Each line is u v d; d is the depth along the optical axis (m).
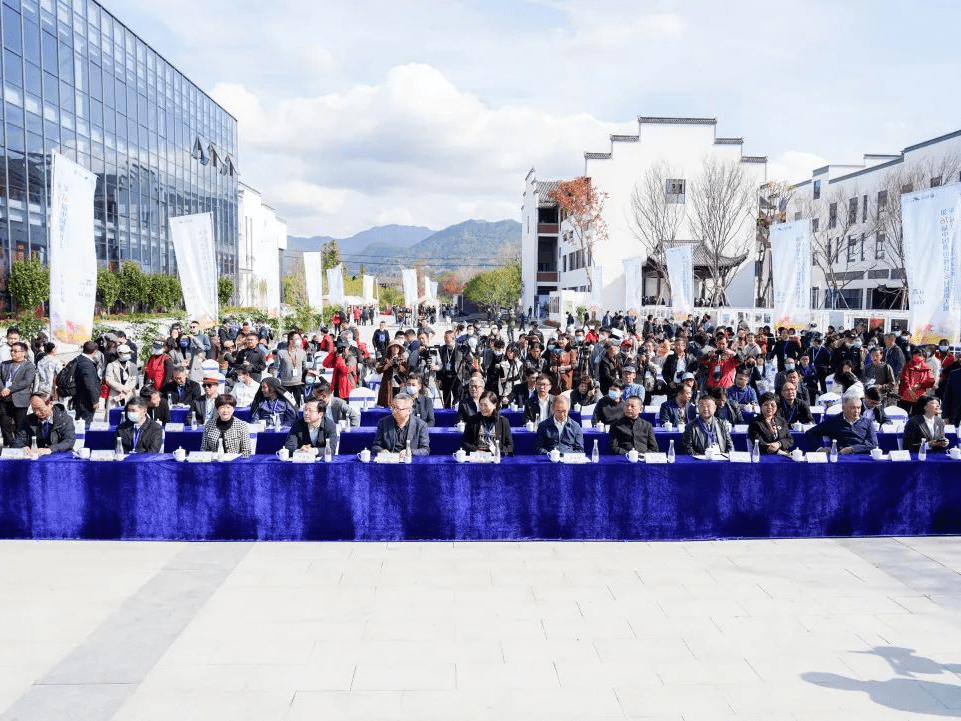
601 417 9.52
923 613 5.38
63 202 9.85
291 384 12.35
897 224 38.66
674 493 6.91
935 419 8.03
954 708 4.12
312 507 6.81
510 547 6.74
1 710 4.02
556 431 7.80
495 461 6.89
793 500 6.98
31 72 26.84
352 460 6.89
